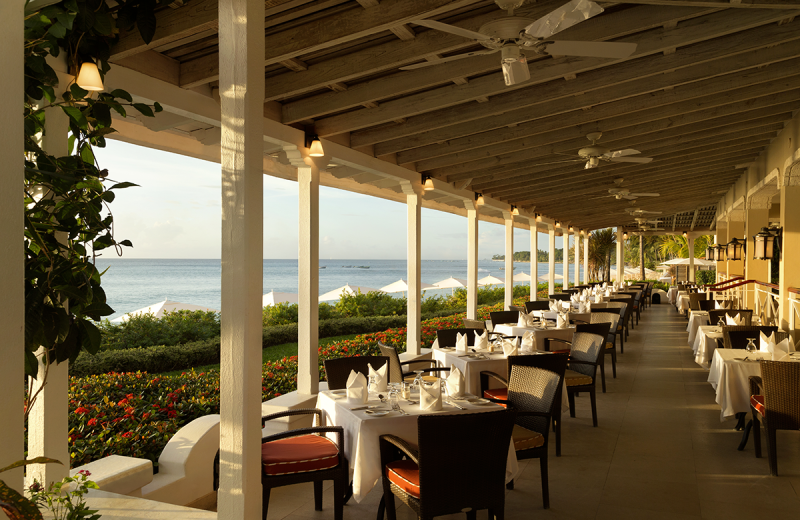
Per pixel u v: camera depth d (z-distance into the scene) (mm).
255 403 2727
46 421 3047
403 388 3822
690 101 6875
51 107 3059
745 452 4707
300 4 3549
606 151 7293
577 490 3918
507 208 12562
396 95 5195
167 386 5379
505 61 3559
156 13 3398
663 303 23188
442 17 4004
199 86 4375
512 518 3484
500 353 5781
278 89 4594
